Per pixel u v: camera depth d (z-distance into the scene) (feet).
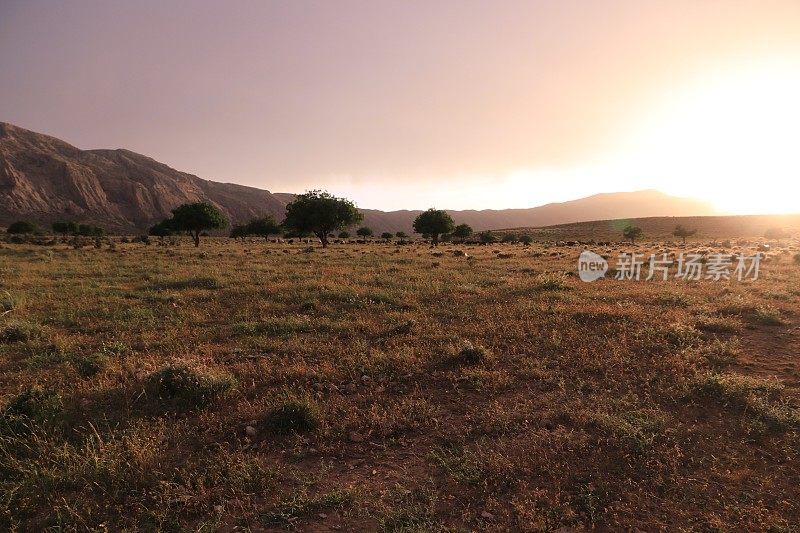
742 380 21.22
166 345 30.50
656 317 34.47
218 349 29.27
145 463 15.57
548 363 25.23
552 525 12.69
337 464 16.24
